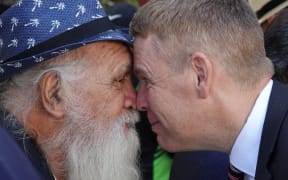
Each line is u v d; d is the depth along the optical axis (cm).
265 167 138
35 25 136
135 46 148
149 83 147
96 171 144
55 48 135
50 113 139
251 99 143
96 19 141
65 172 144
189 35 141
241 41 141
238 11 143
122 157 148
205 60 139
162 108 146
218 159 177
